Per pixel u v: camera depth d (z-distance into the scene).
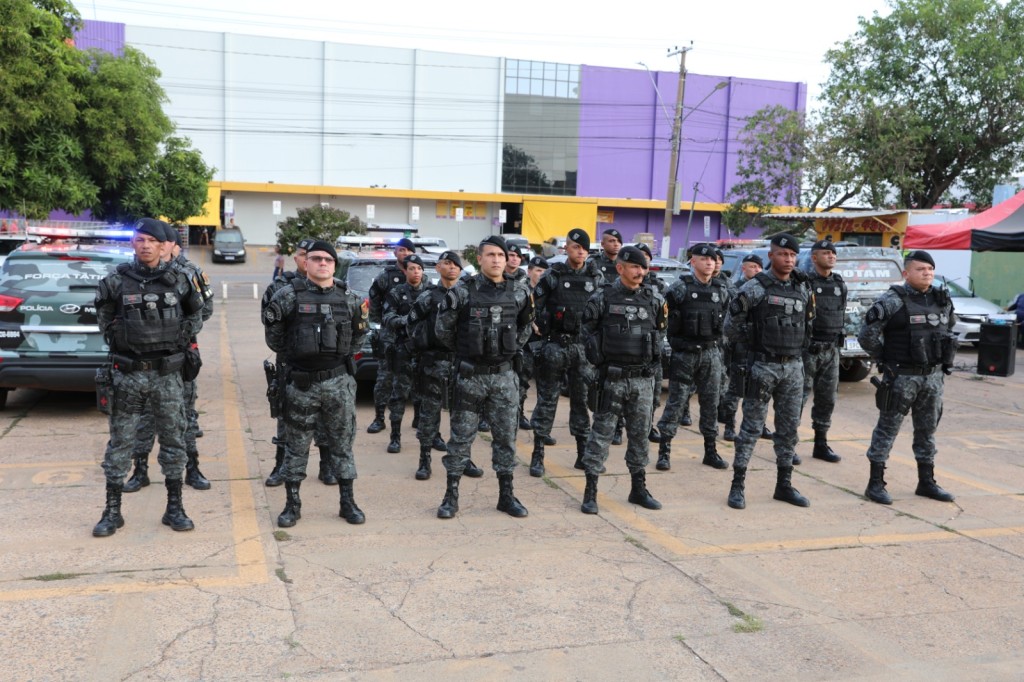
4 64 16.73
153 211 22.23
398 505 5.82
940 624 4.20
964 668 3.74
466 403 5.54
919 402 6.31
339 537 5.13
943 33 27.34
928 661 3.80
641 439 5.89
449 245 48.41
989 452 8.04
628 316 5.66
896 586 4.66
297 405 5.15
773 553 5.11
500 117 47.06
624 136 48.53
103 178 20.56
